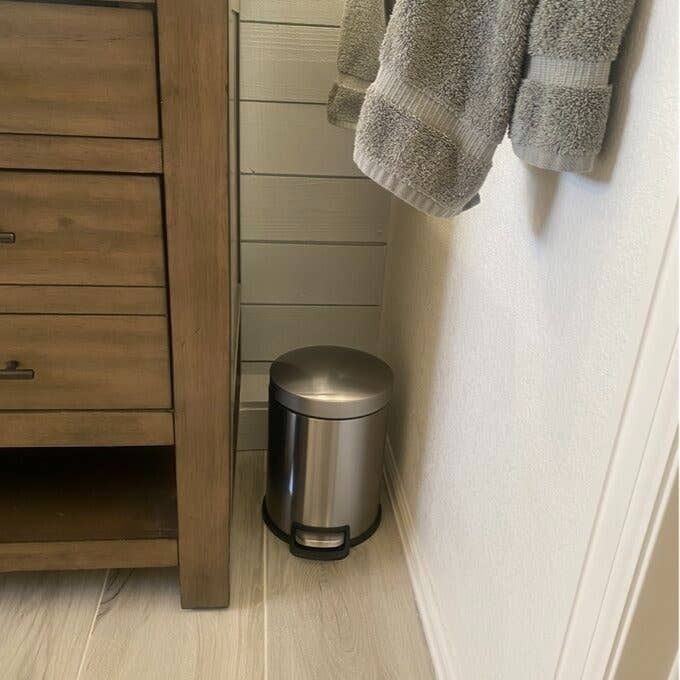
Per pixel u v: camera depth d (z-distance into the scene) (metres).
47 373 0.83
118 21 0.68
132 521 0.98
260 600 1.04
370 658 0.95
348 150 1.25
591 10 0.45
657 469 0.45
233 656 0.94
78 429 0.87
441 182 0.54
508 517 0.71
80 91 0.70
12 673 0.89
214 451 0.90
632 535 0.48
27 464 1.09
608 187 0.51
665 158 0.44
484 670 0.77
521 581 0.67
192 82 0.71
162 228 0.77
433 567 1.00
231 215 0.95
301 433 1.08
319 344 1.40
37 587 1.03
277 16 1.15
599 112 0.48
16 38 0.68
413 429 1.13
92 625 0.97
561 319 0.59
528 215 0.66
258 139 1.23
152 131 0.73
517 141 0.51
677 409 0.43
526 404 0.66
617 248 0.50
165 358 0.84
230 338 0.86
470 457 0.83
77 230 0.77
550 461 0.61
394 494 1.25
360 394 1.08
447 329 0.94
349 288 1.36
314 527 1.13
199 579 0.99
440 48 0.51
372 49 0.90
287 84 1.19
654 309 0.45
